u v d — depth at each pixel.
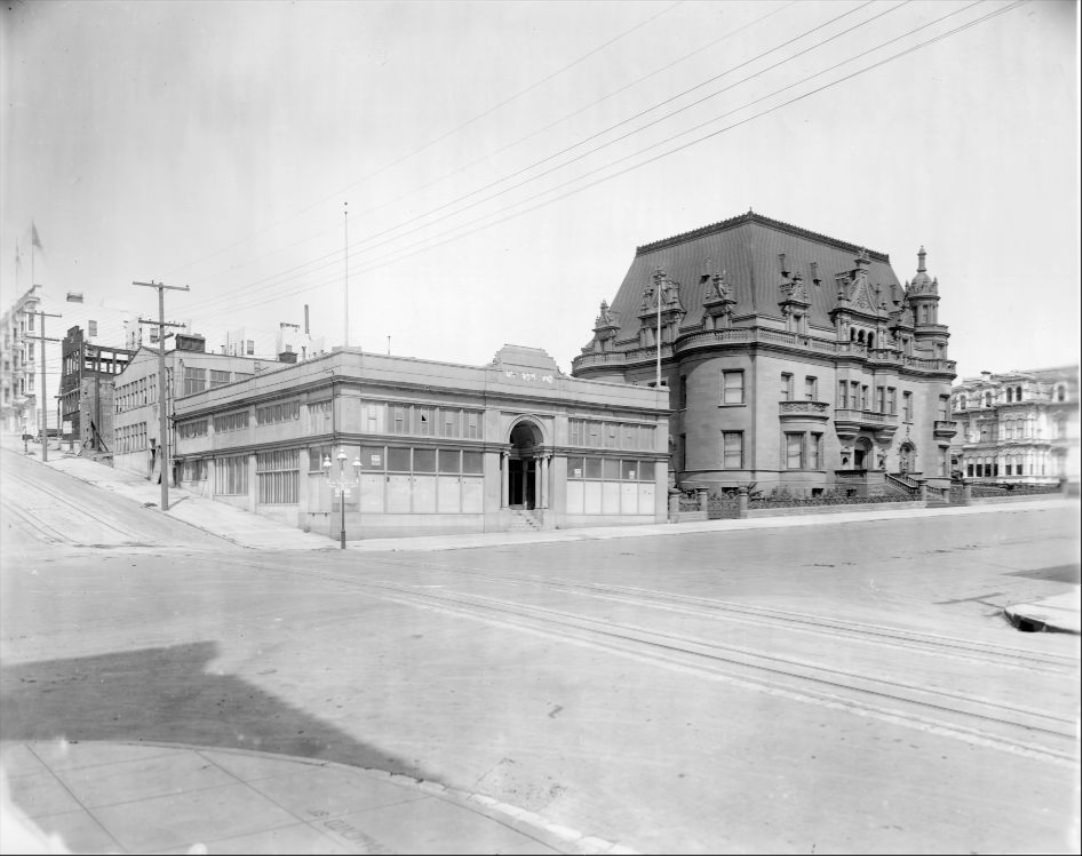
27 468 57.41
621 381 66.19
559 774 7.15
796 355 59.31
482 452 41.91
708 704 9.31
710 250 65.19
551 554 30.38
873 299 65.25
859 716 8.83
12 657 12.04
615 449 47.66
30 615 15.77
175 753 7.44
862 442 62.72
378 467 38.19
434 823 5.88
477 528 41.34
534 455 44.78
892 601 17.81
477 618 15.09
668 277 66.88
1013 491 49.84
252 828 5.67
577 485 45.88
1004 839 5.78
